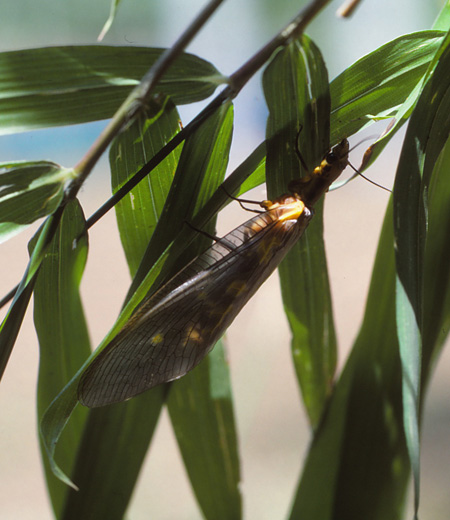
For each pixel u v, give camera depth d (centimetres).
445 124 26
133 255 28
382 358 29
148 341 27
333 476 30
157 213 27
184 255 28
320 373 30
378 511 29
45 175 25
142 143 26
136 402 28
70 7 54
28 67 25
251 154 27
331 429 30
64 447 29
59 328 28
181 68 25
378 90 27
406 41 27
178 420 29
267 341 41
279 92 26
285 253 28
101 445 28
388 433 29
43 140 34
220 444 30
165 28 38
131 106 24
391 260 29
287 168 27
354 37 51
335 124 27
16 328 26
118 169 26
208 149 26
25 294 26
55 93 25
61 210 25
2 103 25
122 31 38
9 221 25
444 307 29
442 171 28
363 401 29
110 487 29
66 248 27
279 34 25
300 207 28
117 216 27
